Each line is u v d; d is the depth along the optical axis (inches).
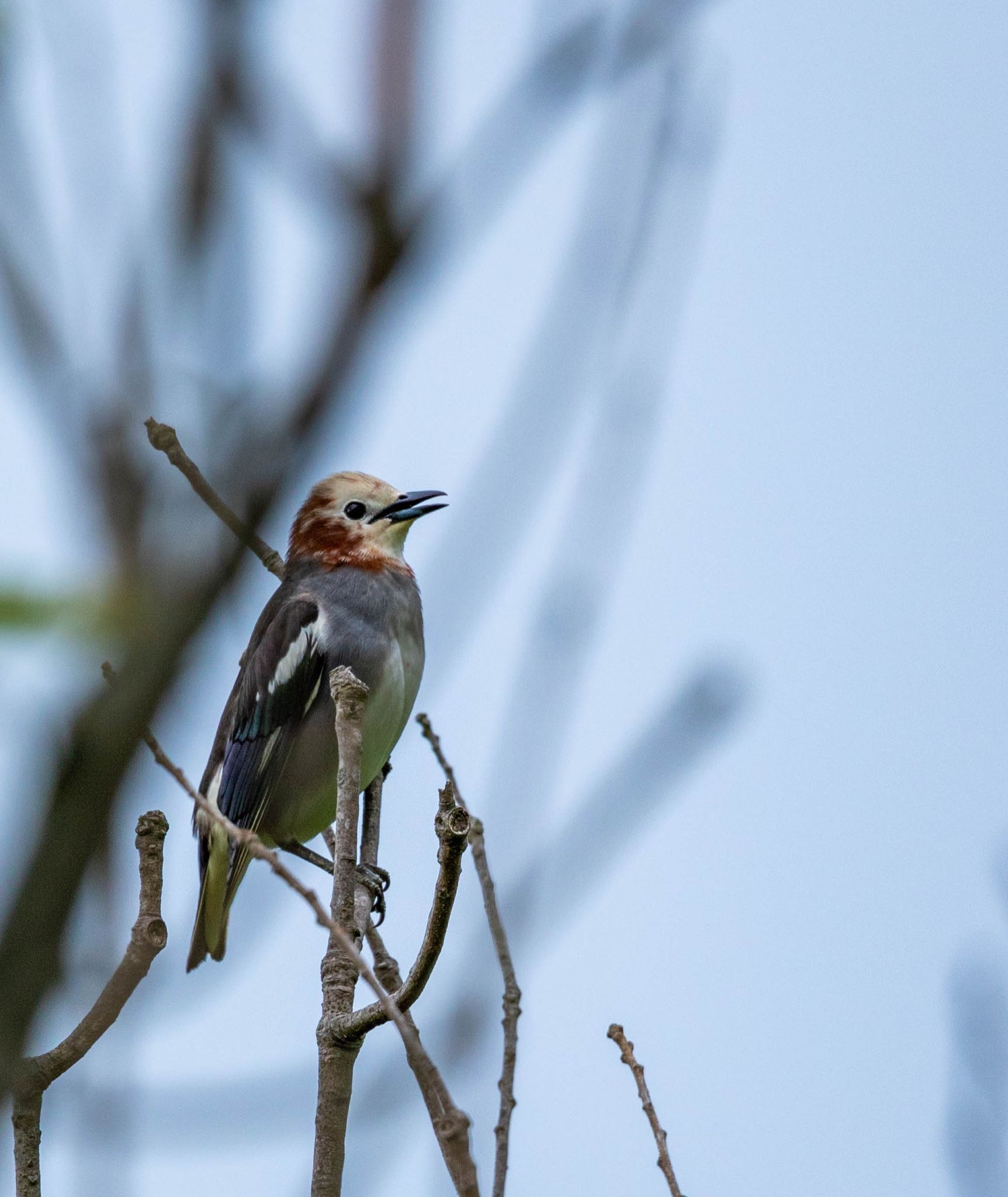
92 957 229.6
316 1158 406.0
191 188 185.5
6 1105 325.1
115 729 162.1
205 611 159.6
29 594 164.7
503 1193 372.5
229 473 159.0
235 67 180.7
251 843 359.9
